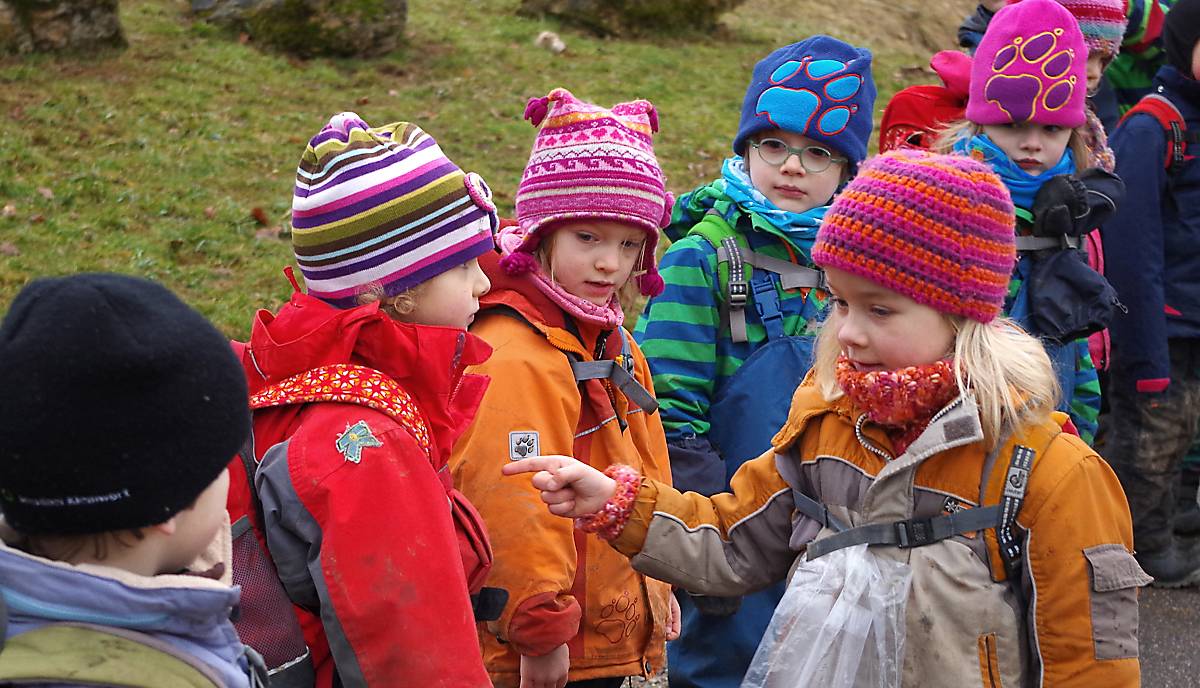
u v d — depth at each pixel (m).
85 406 1.47
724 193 3.47
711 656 3.23
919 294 2.15
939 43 14.01
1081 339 3.77
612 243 2.79
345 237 2.30
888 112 4.61
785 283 3.34
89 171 6.92
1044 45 3.72
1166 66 4.75
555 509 2.34
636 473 2.39
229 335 5.43
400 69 10.12
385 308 2.35
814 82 3.40
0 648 1.40
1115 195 3.89
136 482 1.51
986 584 2.13
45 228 6.11
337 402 2.11
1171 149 4.60
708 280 3.33
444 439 2.24
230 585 1.79
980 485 2.14
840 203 2.23
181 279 5.93
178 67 9.07
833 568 2.19
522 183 2.90
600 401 2.76
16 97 7.84
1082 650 2.09
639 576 2.82
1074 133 3.99
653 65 11.27
